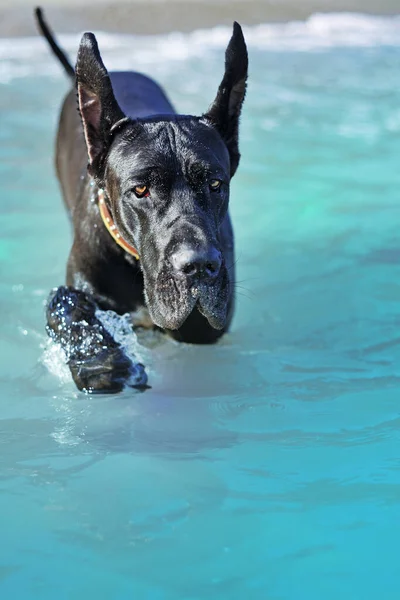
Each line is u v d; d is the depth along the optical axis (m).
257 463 5.81
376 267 9.11
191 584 4.61
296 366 7.38
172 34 17.66
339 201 10.57
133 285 7.21
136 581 4.64
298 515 5.21
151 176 6.32
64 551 4.88
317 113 13.54
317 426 6.33
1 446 6.05
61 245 9.52
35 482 5.57
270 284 8.78
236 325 8.11
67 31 17.41
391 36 18.17
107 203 6.96
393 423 6.35
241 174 11.26
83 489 5.49
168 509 5.27
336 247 9.49
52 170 11.38
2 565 4.77
